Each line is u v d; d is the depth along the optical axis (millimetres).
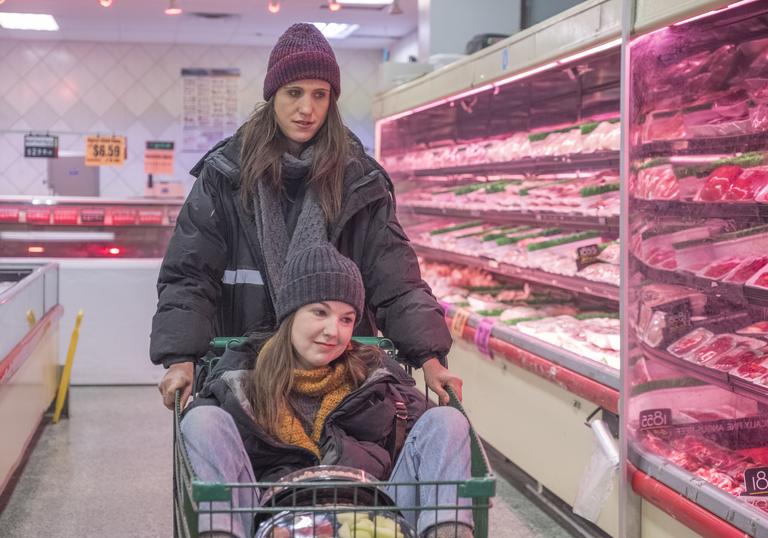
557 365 3736
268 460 2082
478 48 5418
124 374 6637
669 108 3061
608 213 4020
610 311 4680
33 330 4770
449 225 6453
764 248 2777
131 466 4840
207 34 8977
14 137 9398
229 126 9734
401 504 2029
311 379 2127
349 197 2465
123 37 9188
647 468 2961
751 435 3021
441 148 6367
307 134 2412
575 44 3676
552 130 4980
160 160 8602
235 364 2176
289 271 2105
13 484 4527
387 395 2174
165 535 3914
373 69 9953
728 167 2869
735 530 2484
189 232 2457
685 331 3035
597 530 3643
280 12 7805
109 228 6605
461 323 4902
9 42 9336
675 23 2799
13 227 6516
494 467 4746
